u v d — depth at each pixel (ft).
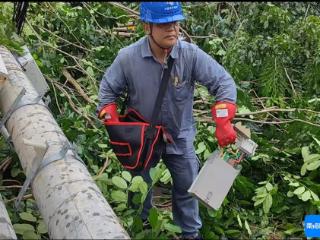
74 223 6.82
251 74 15.47
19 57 12.37
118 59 9.12
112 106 9.40
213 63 9.02
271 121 13.96
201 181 8.70
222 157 9.09
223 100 8.97
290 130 13.29
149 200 10.11
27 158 8.56
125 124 9.17
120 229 6.73
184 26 17.28
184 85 9.04
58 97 14.11
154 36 8.53
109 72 9.30
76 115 13.35
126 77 9.15
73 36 16.48
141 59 8.92
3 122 9.70
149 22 8.41
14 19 13.88
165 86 8.95
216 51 16.47
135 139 9.14
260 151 12.50
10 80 10.61
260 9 15.96
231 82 9.09
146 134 9.19
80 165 8.02
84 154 11.63
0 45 12.21
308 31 14.98
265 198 11.25
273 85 14.96
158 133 9.22
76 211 6.97
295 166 12.69
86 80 15.10
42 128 8.94
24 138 8.85
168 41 8.52
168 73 8.89
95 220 6.77
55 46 15.78
